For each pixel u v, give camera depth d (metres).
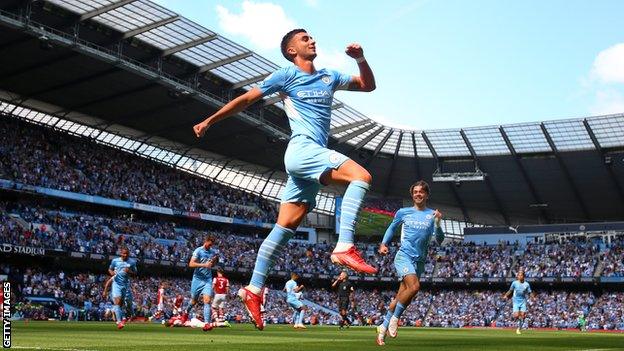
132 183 63.94
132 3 43.44
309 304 67.62
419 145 73.31
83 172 59.91
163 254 59.06
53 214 54.72
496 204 81.56
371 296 72.12
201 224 70.81
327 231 84.25
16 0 41.50
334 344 9.59
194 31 47.72
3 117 59.53
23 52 46.72
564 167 70.44
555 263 68.06
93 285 52.03
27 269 49.69
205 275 17.91
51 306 46.09
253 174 81.81
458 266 72.12
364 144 72.19
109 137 69.38
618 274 63.62
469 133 69.00
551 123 64.00
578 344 11.66
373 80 6.58
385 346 9.07
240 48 50.66
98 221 57.97
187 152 73.19
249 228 75.88
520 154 70.62
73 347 7.72
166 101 57.16
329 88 6.30
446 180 74.44
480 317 65.25
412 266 10.76
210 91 57.84
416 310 69.56
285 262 70.25
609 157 65.88
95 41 48.06
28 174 52.72
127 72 50.56
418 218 11.01
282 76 6.13
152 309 49.25
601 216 78.94
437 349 8.14
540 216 82.31
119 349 7.07
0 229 46.56
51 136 62.09
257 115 60.34
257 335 15.74
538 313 63.97
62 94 56.09
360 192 5.61
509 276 68.44
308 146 5.95
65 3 42.78
